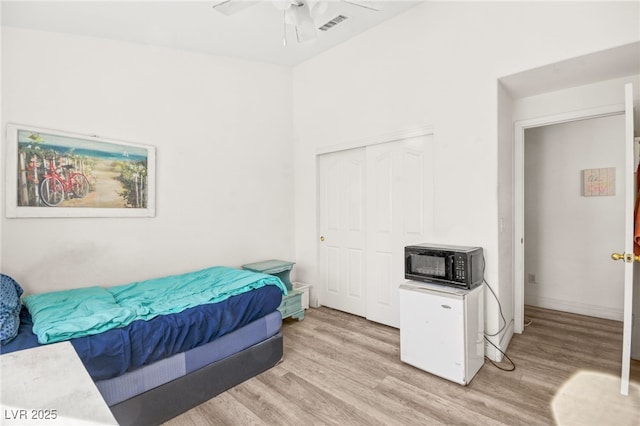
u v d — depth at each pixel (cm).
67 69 245
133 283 260
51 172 236
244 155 358
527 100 288
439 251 233
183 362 191
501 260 254
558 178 360
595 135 337
